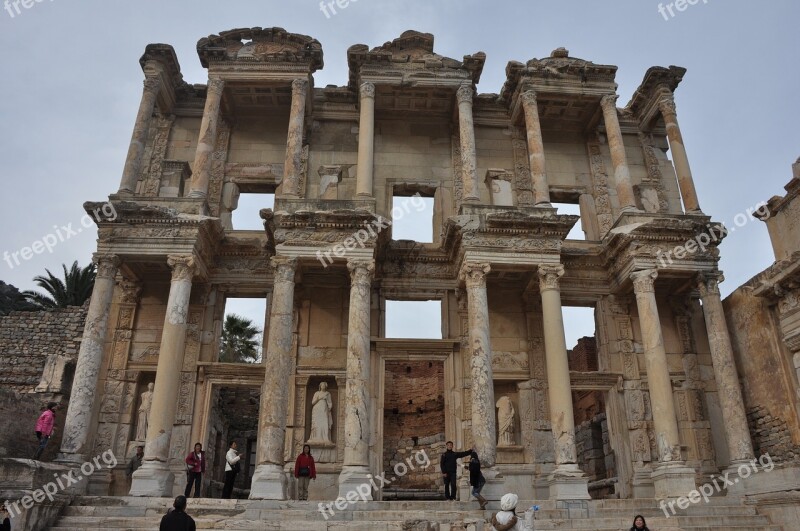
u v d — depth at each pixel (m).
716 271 23.50
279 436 19.56
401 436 32.50
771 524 17.08
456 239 23.47
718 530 16.45
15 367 27.28
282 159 27.75
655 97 27.94
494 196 25.50
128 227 22.22
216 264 24.88
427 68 26.50
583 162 28.70
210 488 27.44
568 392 20.97
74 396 20.06
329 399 23.23
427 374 33.56
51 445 24.03
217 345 23.97
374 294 24.86
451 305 24.89
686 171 25.81
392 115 28.55
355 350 20.61
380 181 27.31
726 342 22.62
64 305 40.12
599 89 26.98
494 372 24.20
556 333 21.70
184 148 27.62
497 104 28.92
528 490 22.59
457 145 27.92
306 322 24.36
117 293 24.58
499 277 24.80
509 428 23.39
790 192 23.47
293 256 21.72
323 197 24.62
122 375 23.34
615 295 25.38
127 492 21.70
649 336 22.11
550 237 22.98
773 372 22.94
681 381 24.50
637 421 23.62
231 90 26.94
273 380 20.16
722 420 24.02
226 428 32.78
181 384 23.11
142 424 22.45
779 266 21.94
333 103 28.48
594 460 29.77
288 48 26.42
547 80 26.81
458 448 22.97
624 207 24.61
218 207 26.41
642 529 11.87
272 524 16.05
